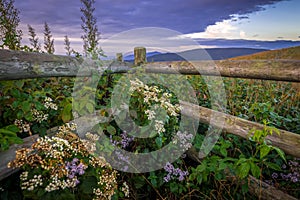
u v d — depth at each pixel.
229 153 1.68
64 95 1.68
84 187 1.15
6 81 1.18
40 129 1.32
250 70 1.42
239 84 2.61
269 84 2.51
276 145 1.38
